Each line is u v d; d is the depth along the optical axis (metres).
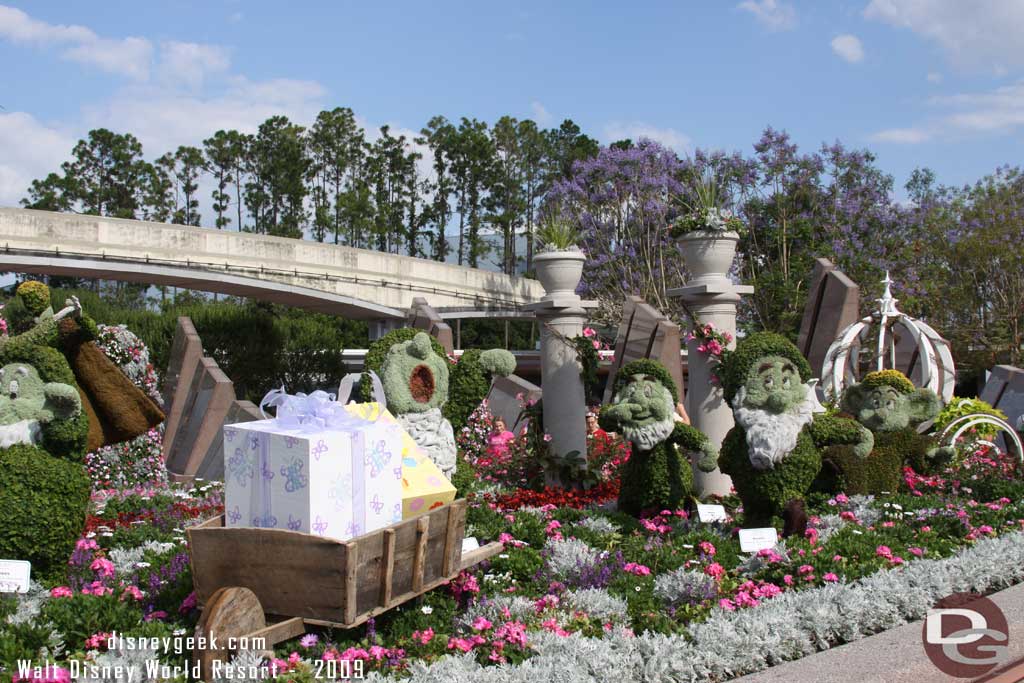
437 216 51.00
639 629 5.10
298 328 27.81
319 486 4.38
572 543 6.46
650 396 7.63
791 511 6.71
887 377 8.93
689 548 6.54
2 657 4.10
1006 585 6.32
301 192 46.28
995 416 11.49
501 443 11.19
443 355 7.50
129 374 12.55
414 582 4.68
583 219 30.86
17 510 5.18
